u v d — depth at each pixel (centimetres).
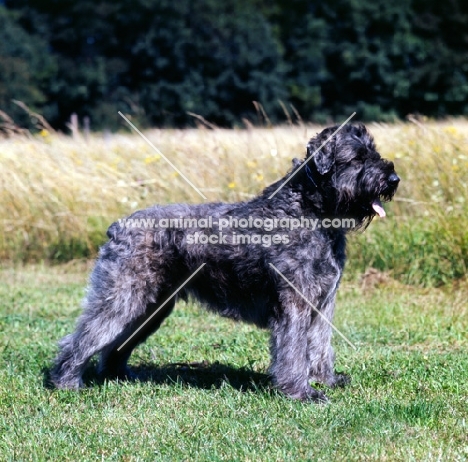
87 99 3756
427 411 565
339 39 4050
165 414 585
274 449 507
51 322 923
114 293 636
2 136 1385
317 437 523
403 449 500
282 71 3884
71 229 1284
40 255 1301
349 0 4009
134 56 3875
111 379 696
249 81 3716
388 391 633
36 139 1386
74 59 3962
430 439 517
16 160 1334
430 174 1155
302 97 3866
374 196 634
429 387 640
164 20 3816
